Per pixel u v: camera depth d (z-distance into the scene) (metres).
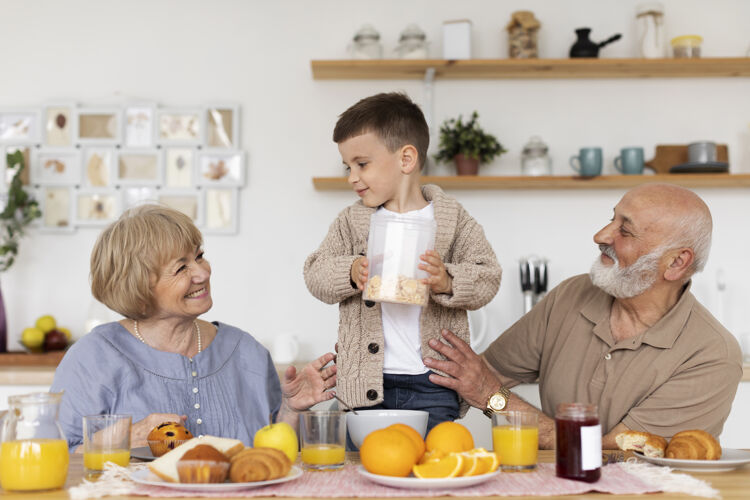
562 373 1.75
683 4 3.28
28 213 3.11
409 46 3.06
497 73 3.15
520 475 1.09
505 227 3.19
